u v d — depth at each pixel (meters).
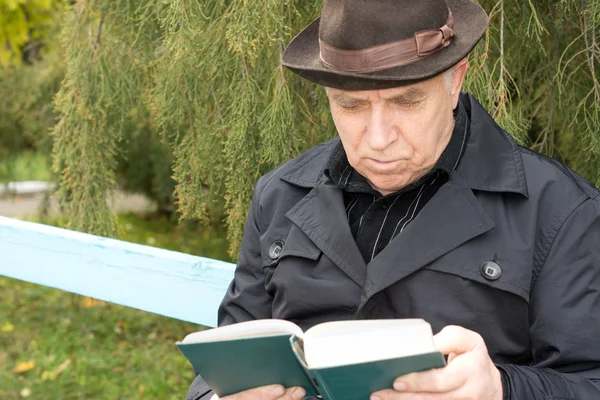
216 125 2.99
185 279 2.44
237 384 1.64
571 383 1.60
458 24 1.81
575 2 2.57
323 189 1.92
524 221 1.72
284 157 2.84
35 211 8.91
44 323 5.91
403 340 1.35
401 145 1.70
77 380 4.96
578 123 2.74
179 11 2.65
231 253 3.11
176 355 5.39
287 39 2.85
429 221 1.76
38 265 2.76
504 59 2.77
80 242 2.63
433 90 1.67
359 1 1.64
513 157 1.80
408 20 1.64
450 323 1.73
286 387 1.63
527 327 1.72
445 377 1.42
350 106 1.70
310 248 1.89
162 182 7.15
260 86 2.97
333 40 1.67
